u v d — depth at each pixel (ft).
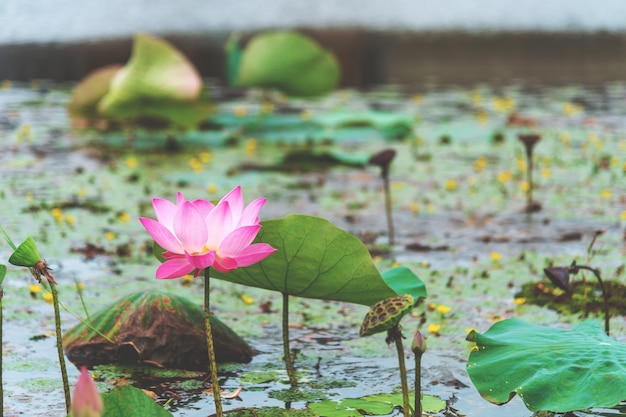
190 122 33.32
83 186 26.30
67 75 50.31
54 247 19.77
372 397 11.88
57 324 10.68
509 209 24.26
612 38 61.93
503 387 10.62
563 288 13.15
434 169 29.96
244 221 9.83
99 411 7.44
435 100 45.11
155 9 63.62
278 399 11.94
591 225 22.30
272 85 37.04
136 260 18.99
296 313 16.01
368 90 49.39
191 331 13.56
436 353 13.83
